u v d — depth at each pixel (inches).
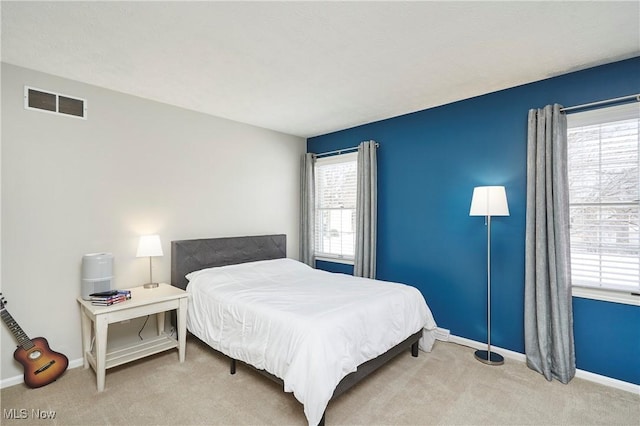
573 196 103.3
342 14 71.9
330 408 83.5
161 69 99.7
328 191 180.1
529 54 91.0
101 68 98.8
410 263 144.1
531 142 106.6
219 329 105.2
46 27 76.5
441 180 134.3
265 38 82.0
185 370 104.7
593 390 92.7
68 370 104.0
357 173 158.6
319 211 184.5
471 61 95.2
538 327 102.6
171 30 78.0
